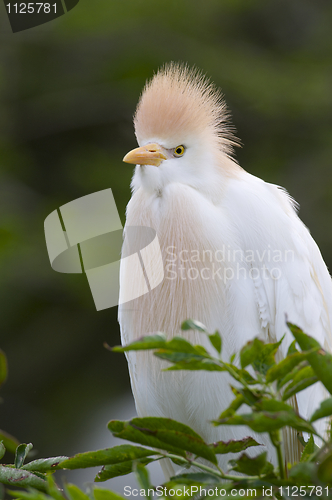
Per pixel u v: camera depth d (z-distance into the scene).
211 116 5.56
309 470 2.08
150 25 14.95
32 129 14.41
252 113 14.51
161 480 7.67
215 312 5.04
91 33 14.70
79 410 11.23
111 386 11.53
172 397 5.21
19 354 11.49
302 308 5.11
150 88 5.43
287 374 2.35
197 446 2.47
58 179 13.84
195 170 5.22
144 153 5.17
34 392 11.41
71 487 2.15
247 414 2.07
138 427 2.46
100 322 11.70
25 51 14.79
